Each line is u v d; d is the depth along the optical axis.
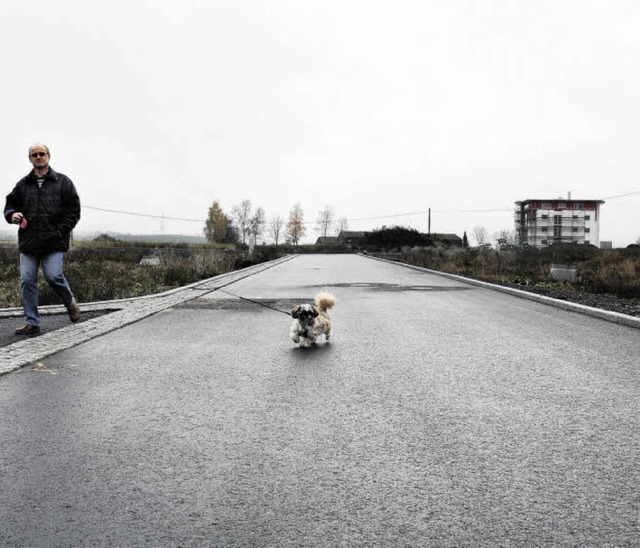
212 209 113.38
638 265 19.25
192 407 4.59
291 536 2.60
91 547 2.51
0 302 11.94
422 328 8.62
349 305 11.62
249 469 3.36
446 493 3.03
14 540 2.57
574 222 121.31
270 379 5.50
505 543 2.53
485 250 32.47
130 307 10.77
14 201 7.76
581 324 9.00
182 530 2.65
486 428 4.06
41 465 3.41
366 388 5.16
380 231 81.88
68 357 6.48
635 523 2.70
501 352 6.78
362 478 3.22
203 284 16.91
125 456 3.55
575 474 3.27
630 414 4.38
